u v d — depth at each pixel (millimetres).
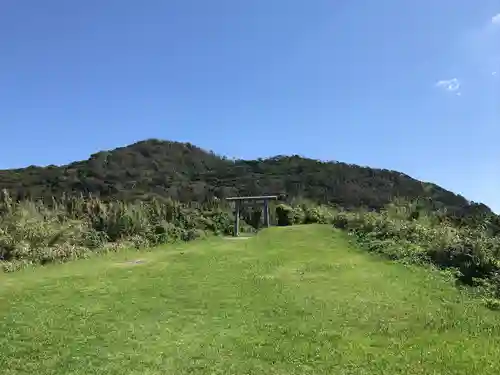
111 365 6867
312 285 10930
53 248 16109
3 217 18234
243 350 7324
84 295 10633
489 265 10852
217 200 27797
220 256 14836
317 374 6422
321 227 18547
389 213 17578
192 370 6672
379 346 7344
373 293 10117
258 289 10766
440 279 10844
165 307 9656
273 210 25797
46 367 6828
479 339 7496
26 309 9602
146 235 19219
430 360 6727
